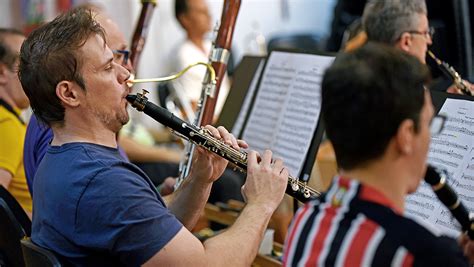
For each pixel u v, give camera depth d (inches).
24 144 104.3
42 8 230.2
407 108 57.5
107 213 74.7
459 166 88.1
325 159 138.4
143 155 164.2
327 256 57.7
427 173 65.7
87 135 79.9
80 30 79.1
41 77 78.4
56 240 77.9
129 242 74.6
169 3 248.1
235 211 122.8
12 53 119.0
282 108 113.1
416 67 58.7
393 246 55.7
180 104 192.9
